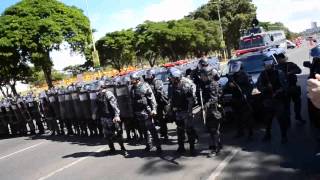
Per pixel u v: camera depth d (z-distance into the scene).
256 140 8.94
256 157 7.55
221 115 8.24
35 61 31.58
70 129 14.79
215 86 8.25
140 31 51.66
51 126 15.49
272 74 8.52
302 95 13.84
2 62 30.91
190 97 8.39
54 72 49.16
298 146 7.85
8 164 11.48
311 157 6.96
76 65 48.47
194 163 7.86
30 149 13.38
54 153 11.74
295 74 9.66
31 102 16.62
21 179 9.30
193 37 55.06
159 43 51.25
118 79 13.06
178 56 55.97
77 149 11.70
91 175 8.38
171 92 8.80
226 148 8.61
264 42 28.20
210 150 8.42
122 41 49.59
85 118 13.36
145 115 9.36
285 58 9.61
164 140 10.52
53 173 9.21
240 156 7.80
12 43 30.36
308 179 5.89
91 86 13.27
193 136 8.46
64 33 32.91
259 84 8.78
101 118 10.07
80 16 34.59
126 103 11.18
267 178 6.25
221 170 7.05
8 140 17.00
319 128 8.63
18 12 31.44
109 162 9.26
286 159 7.12
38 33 31.11
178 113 8.59
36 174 9.48
